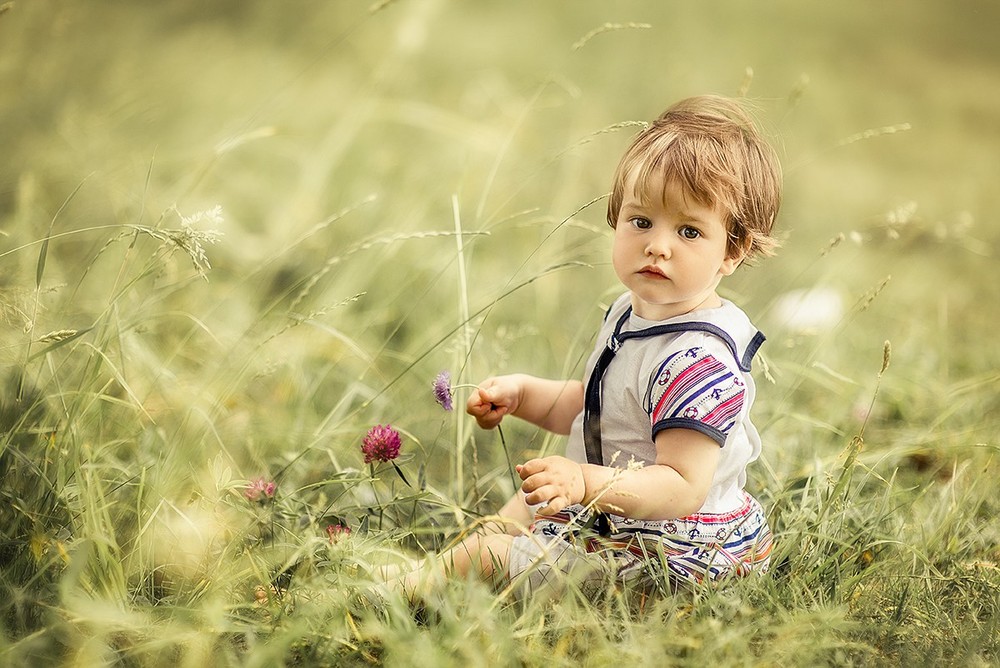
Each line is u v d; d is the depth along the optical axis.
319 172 4.96
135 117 5.34
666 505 2.39
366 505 2.88
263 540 2.57
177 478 2.66
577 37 10.63
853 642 2.32
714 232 2.46
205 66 6.83
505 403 2.83
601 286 5.04
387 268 4.49
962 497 3.01
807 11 13.03
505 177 5.51
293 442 3.15
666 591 2.39
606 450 2.62
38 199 4.32
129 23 7.41
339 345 3.83
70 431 2.59
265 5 8.45
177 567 2.48
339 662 2.19
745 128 2.58
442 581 2.42
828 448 3.48
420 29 5.52
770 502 2.99
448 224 5.01
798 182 7.58
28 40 5.29
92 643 2.07
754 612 2.33
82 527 2.44
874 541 2.74
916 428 3.70
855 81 10.58
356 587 2.35
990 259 6.32
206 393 3.16
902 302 5.29
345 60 7.70
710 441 2.40
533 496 2.30
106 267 3.89
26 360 2.63
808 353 3.95
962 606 2.60
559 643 2.24
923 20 13.45
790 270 5.34
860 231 6.33
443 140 6.16
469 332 3.07
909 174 8.20
